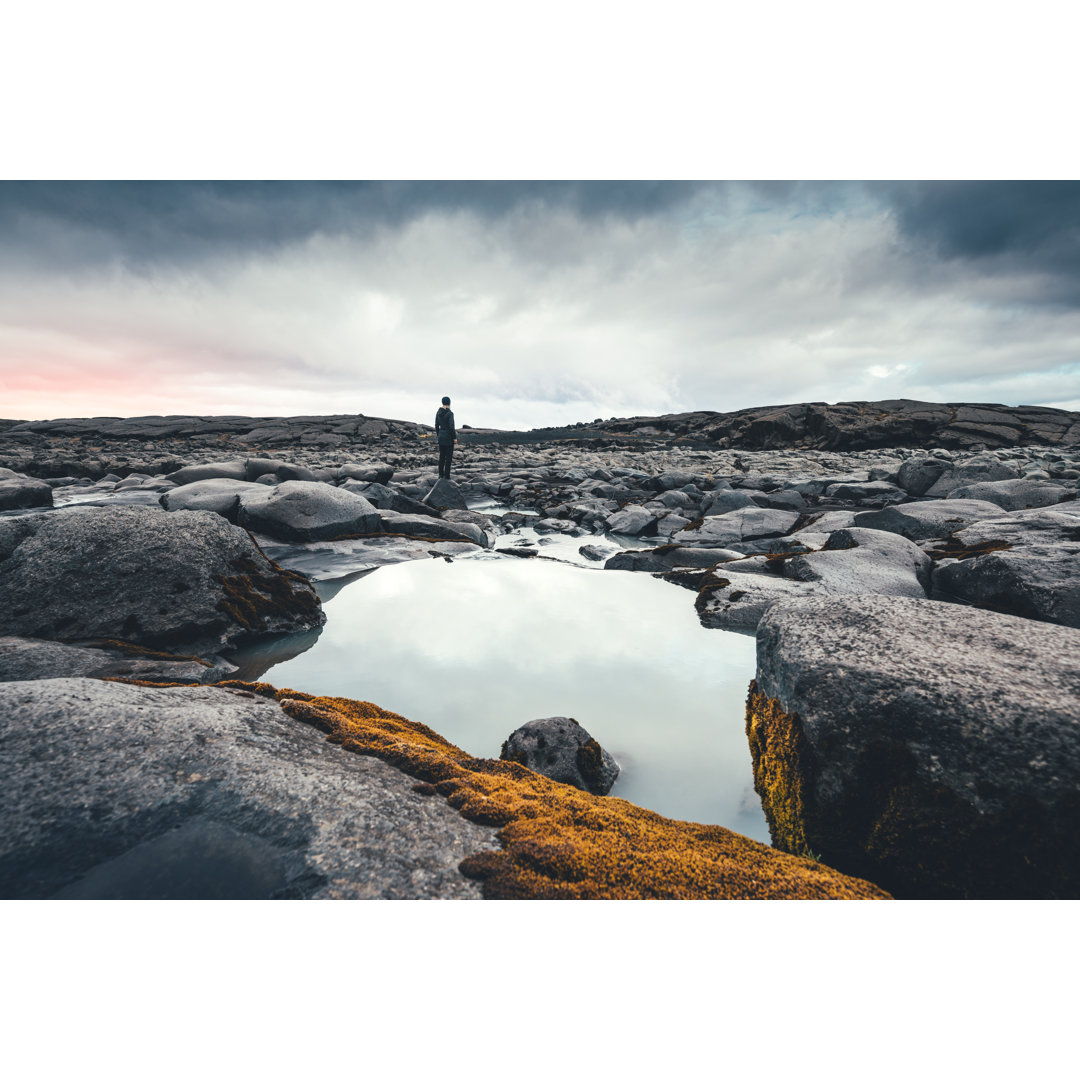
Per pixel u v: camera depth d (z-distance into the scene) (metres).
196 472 15.22
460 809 2.31
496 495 16.44
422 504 11.66
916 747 2.39
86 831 1.93
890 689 2.52
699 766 3.35
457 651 4.96
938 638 2.87
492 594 6.63
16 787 2.01
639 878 2.03
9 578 4.84
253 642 5.09
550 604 6.26
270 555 8.05
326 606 6.16
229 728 2.53
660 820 2.51
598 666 4.66
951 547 7.27
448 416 16.69
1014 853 2.17
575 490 16.16
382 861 1.95
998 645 2.78
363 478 16.75
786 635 3.13
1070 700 2.31
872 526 9.12
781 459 25.27
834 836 2.50
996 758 2.25
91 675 3.96
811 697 2.69
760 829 2.86
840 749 2.54
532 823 2.26
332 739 2.73
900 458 24.64
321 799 2.15
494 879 1.96
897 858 2.35
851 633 2.98
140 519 5.41
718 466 22.61
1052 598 4.91
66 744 2.19
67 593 4.80
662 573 7.46
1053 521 7.12
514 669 4.60
